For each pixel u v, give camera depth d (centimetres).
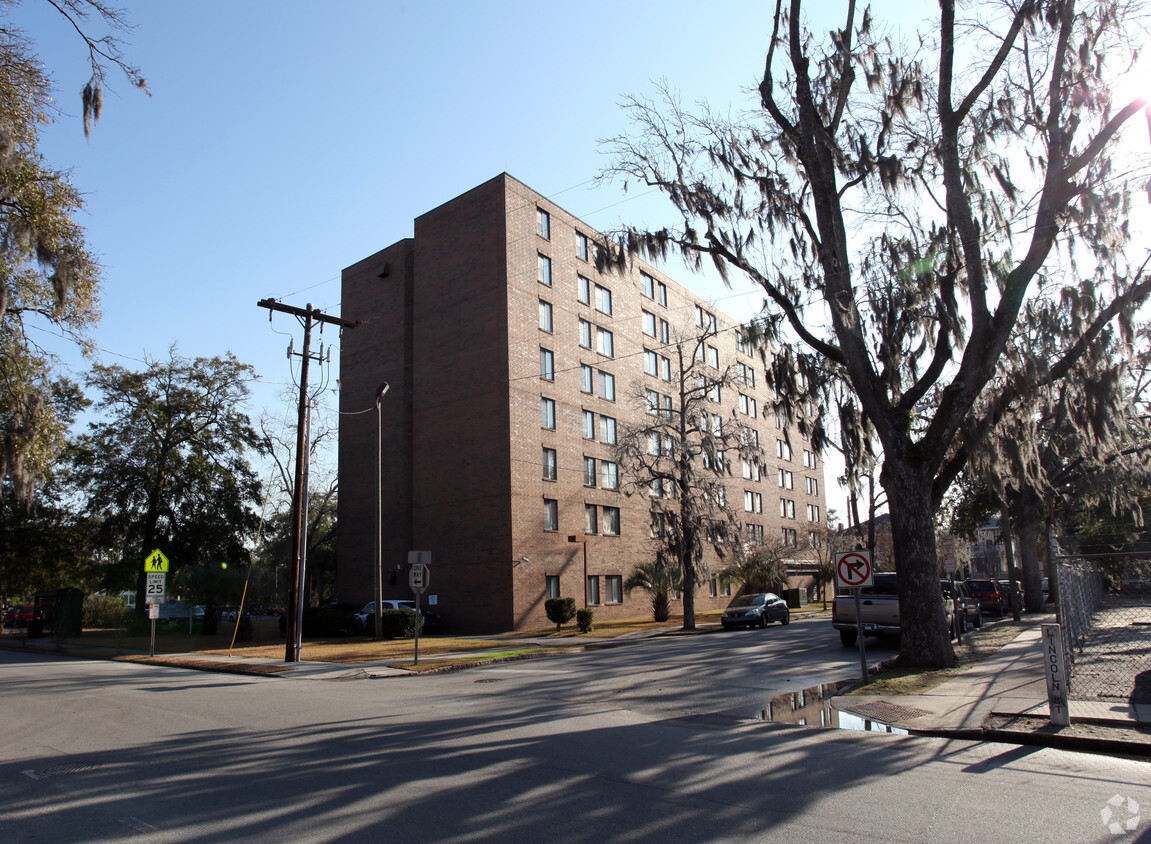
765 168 1720
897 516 1582
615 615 4203
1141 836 533
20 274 2048
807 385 1767
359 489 4347
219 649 2727
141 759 823
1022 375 1605
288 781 711
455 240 4028
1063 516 4025
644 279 4988
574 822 580
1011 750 831
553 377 3988
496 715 1113
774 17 1636
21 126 1794
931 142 1598
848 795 650
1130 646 1789
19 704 1315
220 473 4294
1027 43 1559
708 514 3322
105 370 4109
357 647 2622
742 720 1052
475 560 3666
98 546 4353
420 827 569
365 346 4403
